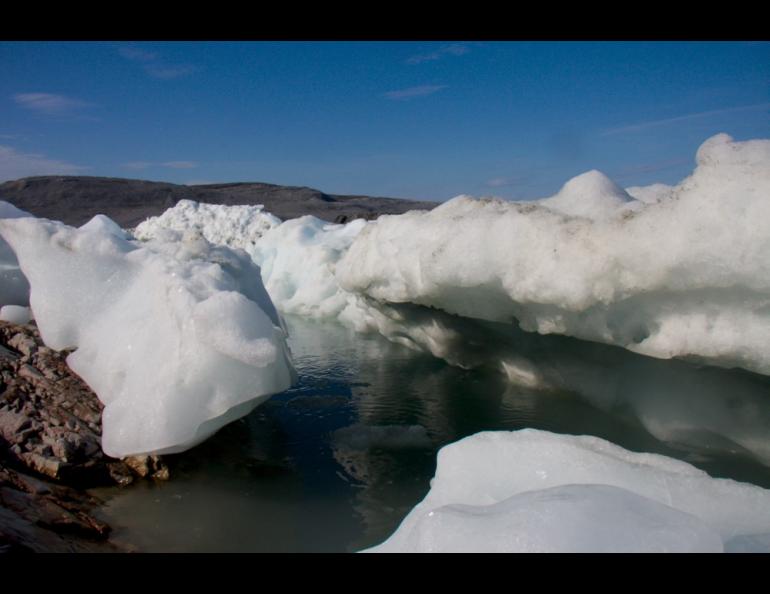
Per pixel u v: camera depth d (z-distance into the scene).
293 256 10.41
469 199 4.72
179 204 14.50
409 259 4.59
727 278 2.67
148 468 3.34
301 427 4.29
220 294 3.31
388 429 4.12
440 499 2.37
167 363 3.26
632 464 2.29
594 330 3.39
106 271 3.95
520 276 3.56
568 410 4.34
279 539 2.82
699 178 2.85
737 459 3.34
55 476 3.12
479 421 4.28
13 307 4.34
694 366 3.25
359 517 3.04
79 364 3.75
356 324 7.94
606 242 3.15
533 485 2.29
